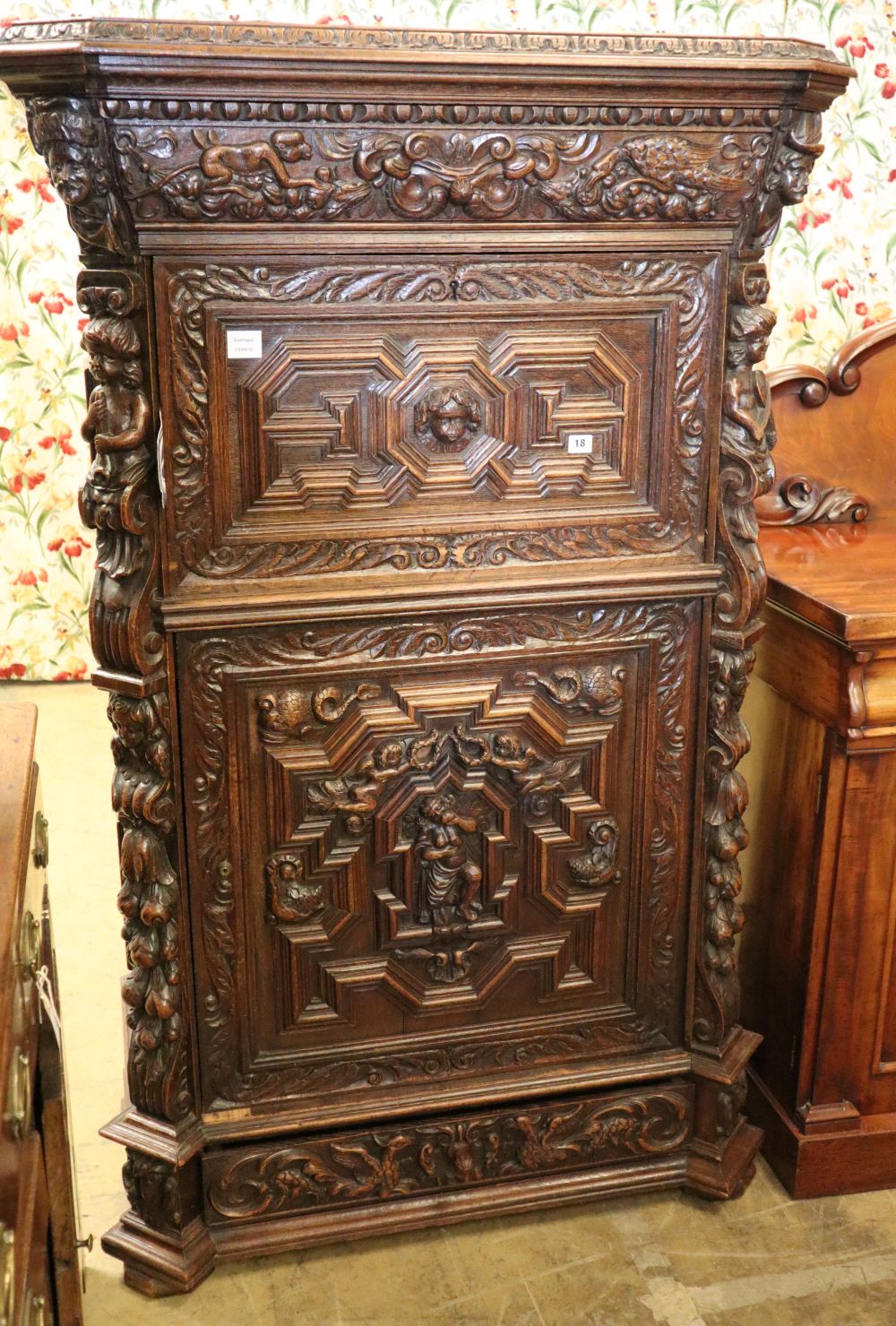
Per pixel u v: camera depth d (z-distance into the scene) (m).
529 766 1.92
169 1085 1.88
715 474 1.85
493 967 2.00
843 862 2.00
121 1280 1.97
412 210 1.64
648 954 2.05
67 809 3.56
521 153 1.63
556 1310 1.90
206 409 1.67
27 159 4.00
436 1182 2.04
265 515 1.73
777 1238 2.04
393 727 1.86
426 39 1.54
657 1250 2.02
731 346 1.81
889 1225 2.07
